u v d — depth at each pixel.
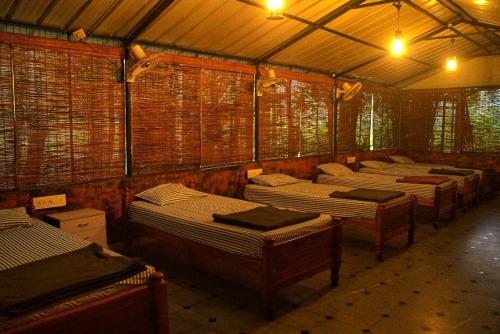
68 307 1.82
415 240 4.73
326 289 3.32
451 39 6.60
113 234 4.16
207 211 3.81
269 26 4.63
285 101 6.07
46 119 3.65
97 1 3.40
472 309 2.96
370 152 7.93
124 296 1.96
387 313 2.90
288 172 6.14
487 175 7.04
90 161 3.97
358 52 6.26
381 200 4.20
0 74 3.35
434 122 8.37
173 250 4.34
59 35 3.80
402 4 4.82
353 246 4.54
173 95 4.59
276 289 2.83
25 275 2.02
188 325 2.72
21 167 3.53
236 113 5.35
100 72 3.99
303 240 3.04
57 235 2.91
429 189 5.21
